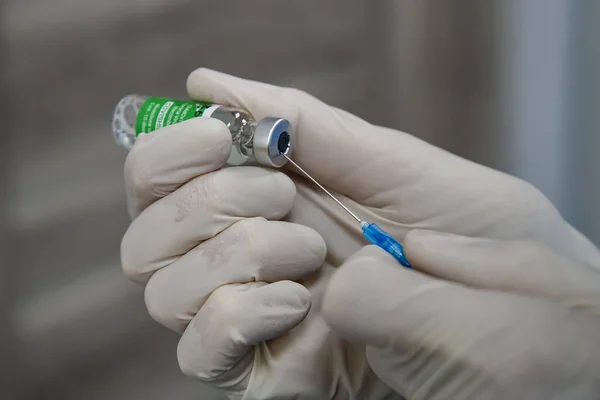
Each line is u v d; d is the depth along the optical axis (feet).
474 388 1.00
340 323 1.02
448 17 1.32
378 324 1.01
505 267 1.06
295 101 1.15
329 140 1.15
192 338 1.06
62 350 1.25
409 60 1.34
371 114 1.36
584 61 1.29
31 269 1.24
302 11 1.32
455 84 1.35
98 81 1.27
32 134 1.25
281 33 1.32
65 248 1.25
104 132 1.27
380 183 1.16
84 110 1.26
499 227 1.15
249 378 1.08
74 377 1.25
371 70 1.35
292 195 1.10
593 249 1.17
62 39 1.25
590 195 1.34
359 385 1.10
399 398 1.12
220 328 1.04
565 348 0.99
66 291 1.25
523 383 0.98
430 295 1.02
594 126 1.31
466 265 1.06
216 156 1.07
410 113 1.36
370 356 1.04
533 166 1.35
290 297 1.06
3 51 1.23
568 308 1.02
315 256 1.10
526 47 1.31
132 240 1.09
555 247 1.15
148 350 1.27
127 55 1.27
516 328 1.00
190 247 1.08
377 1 1.33
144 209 1.11
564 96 1.32
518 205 1.16
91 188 1.26
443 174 1.15
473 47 1.33
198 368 1.06
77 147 1.26
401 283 1.02
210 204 1.07
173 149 1.06
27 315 1.24
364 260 1.04
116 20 1.26
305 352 1.09
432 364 1.01
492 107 1.34
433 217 1.16
